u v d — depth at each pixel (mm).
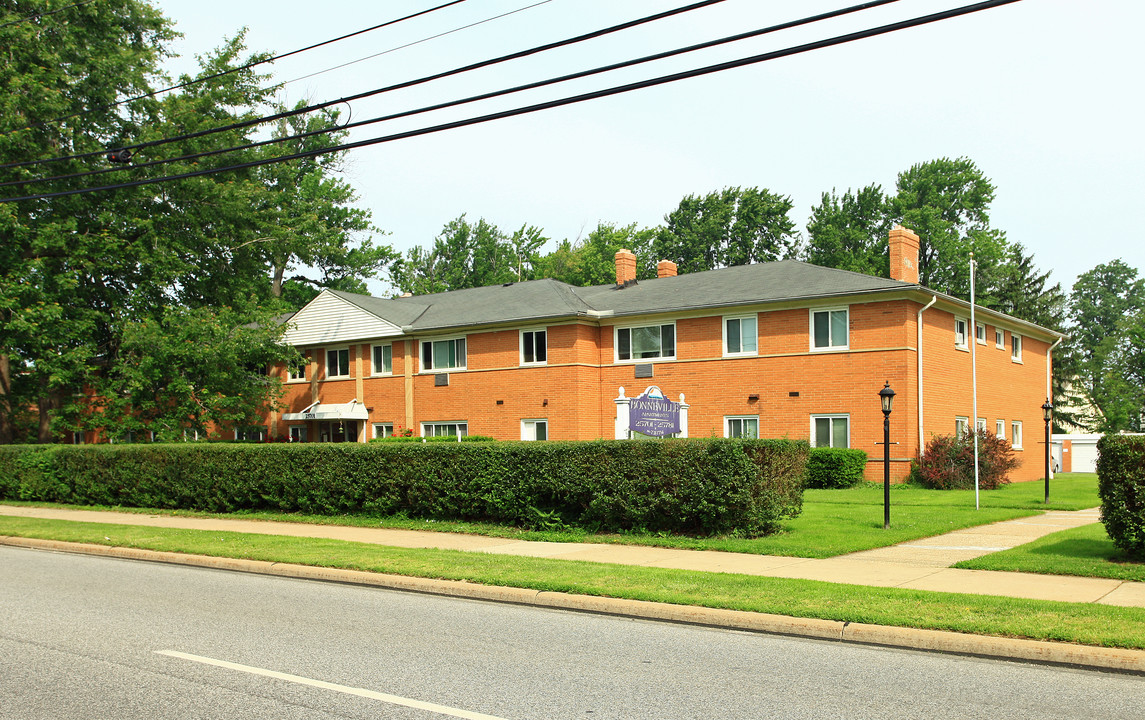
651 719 5742
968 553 12461
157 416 31578
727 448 13680
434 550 13320
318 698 6227
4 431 32469
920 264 56594
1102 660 7008
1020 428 34188
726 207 63719
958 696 6273
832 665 7188
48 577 12422
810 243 64500
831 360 26891
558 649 7785
